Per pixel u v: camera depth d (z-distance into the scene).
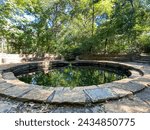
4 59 8.60
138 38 10.91
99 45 11.69
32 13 12.30
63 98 2.90
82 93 3.16
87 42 11.62
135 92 3.32
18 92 3.26
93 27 13.41
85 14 14.44
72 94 3.11
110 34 10.99
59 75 6.02
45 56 11.78
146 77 4.62
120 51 11.59
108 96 2.98
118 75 6.07
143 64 7.62
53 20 14.56
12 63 8.12
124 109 2.60
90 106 2.75
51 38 13.65
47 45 13.59
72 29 14.47
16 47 11.58
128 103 2.83
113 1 12.57
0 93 3.22
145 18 10.40
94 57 11.03
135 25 10.46
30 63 7.90
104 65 8.33
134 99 3.02
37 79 5.36
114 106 2.72
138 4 10.58
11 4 10.28
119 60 9.80
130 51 11.34
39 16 12.84
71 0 14.55
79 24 14.60
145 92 3.41
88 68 7.92
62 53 12.95
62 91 3.30
